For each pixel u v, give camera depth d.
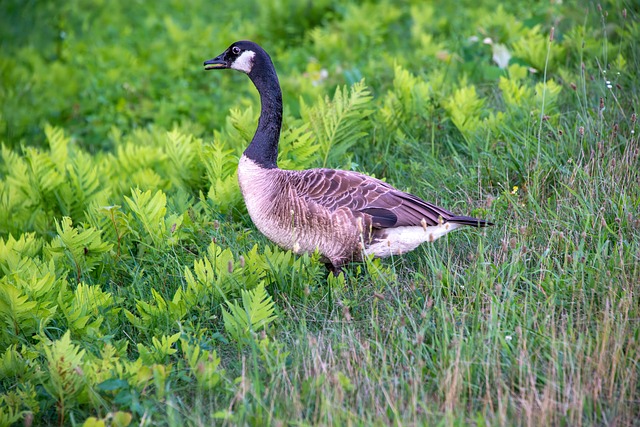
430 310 9.01
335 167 12.90
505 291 8.89
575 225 10.09
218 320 9.77
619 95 13.01
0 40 22.06
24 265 10.20
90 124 18.83
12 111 19.19
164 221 11.02
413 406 7.42
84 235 10.41
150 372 8.15
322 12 22.89
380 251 10.09
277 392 7.99
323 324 9.12
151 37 23.27
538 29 16.64
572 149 11.80
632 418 7.40
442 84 14.74
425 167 12.58
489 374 7.99
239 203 12.16
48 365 8.59
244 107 17.59
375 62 17.94
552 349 8.00
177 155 13.52
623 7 15.52
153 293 9.55
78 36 23.56
